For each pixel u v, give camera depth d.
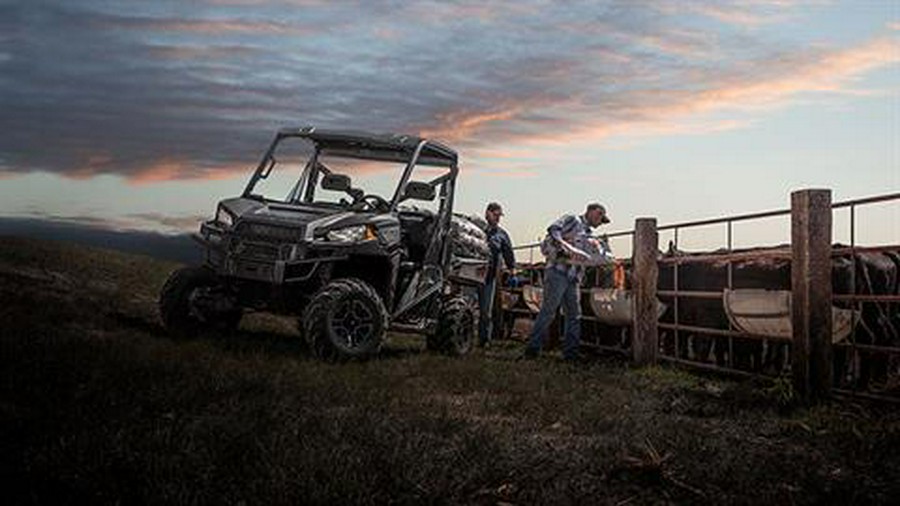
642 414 5.64
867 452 4.57
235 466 3.39
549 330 12.20
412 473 3.43
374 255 8.62
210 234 8.71
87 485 2.97
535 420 5.37
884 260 7.77
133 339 7.32
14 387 4.53
